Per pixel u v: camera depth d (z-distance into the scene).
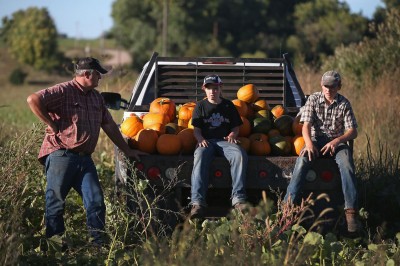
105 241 18.16
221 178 19.09
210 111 19.91
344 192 18.83
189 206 19.67
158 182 19.09
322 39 170.25
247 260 14.62
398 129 32.53
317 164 19.19
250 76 23.55
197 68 23.55
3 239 15.67
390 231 20.38
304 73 49.44
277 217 17.53
